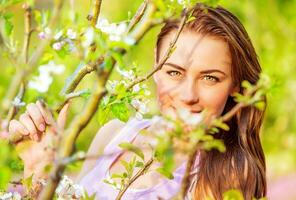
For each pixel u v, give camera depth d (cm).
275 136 654
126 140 200
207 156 184
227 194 126
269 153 652
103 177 198
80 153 110
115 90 143
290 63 648
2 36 131
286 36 657
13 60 125
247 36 181
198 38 171
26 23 136
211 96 171
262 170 187
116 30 124
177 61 169
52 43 125
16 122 150
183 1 135
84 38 123
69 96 140
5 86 128
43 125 150
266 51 649
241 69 177
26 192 152
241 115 185
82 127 110
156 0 112
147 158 190
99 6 136
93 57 116
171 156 113
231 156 184
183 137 114
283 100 641
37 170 149
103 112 147
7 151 117
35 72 120
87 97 139
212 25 171
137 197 187
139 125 202
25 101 155
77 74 146
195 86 170
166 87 171
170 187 184
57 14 110
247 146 185
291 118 652
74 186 152
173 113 171
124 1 557
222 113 184
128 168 155
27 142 151
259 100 118
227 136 186
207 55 170
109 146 202
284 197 607
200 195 183
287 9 662
